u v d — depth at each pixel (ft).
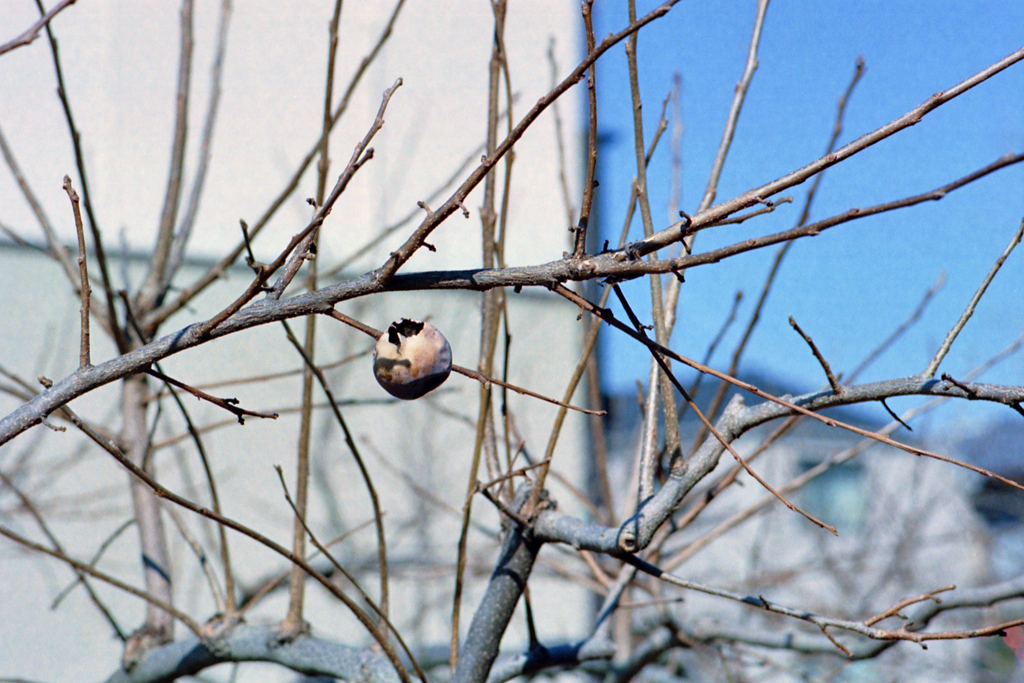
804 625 20.10
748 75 8.19
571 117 23.18
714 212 4.75
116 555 19.71
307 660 8.52
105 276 9.14
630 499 10.38
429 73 23.86
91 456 19.60
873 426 50.90
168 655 9.36
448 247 23.15
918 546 25.70
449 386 22.98
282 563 21.29
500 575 7.38
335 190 5.19
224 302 21.31
